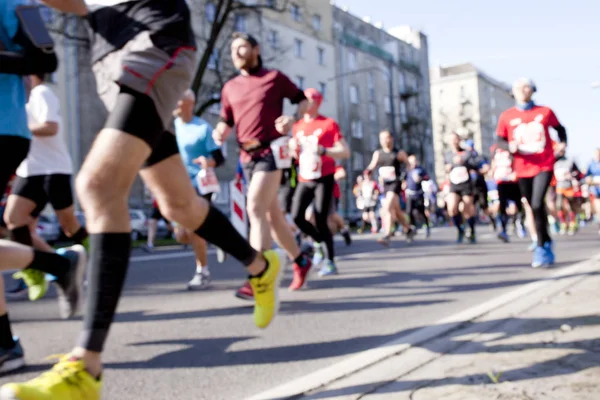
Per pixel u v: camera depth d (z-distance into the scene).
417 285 5.92
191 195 2.76
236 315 4.63
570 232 13.79
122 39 2.28
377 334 3.81
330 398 2.46
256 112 4.69
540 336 3.21
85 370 2.01
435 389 2.45
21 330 4.25
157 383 2.90
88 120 27.67
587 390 2.35
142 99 2.20
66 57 27.05
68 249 3.44
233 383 2.88
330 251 6.87
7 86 3.07
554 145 7.09
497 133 6.83
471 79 85.38
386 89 53.91
